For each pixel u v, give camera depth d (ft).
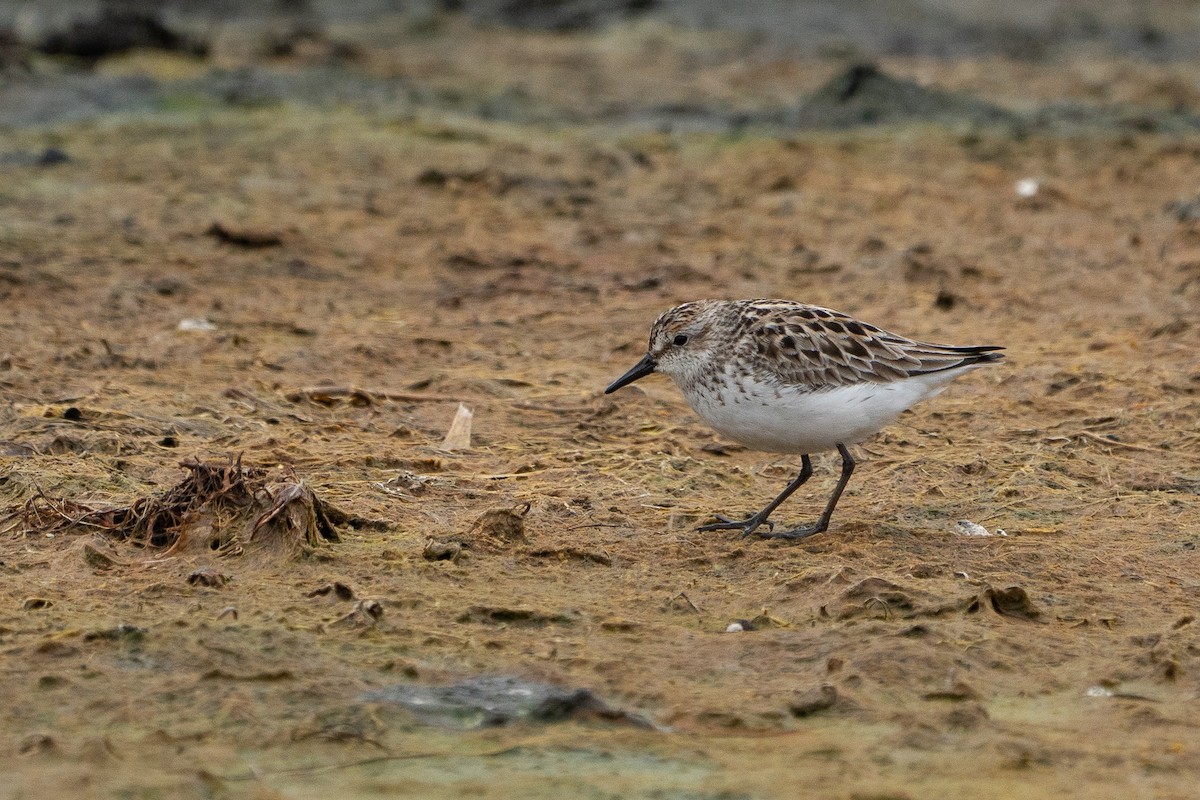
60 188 74.18
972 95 101.81
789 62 115.03
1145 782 26.37
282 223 70.18
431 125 90.43
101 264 62.85
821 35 127.03
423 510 38.88
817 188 78.95
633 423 47.19
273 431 45.14
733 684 29.76
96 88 95.40
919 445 45.29
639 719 28.43
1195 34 130.52
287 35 115.24
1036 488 41.37
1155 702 29.32
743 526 38.11
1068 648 31.48
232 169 78.95
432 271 65.00
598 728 28.22
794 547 36.88
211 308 58.39
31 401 46.34
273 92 97.35
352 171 79.66
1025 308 60.18
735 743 27.71
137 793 25.62
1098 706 29.14
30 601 32.37
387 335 56.18
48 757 26.58
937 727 28.14
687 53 118.32
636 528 38.06
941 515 39.63
